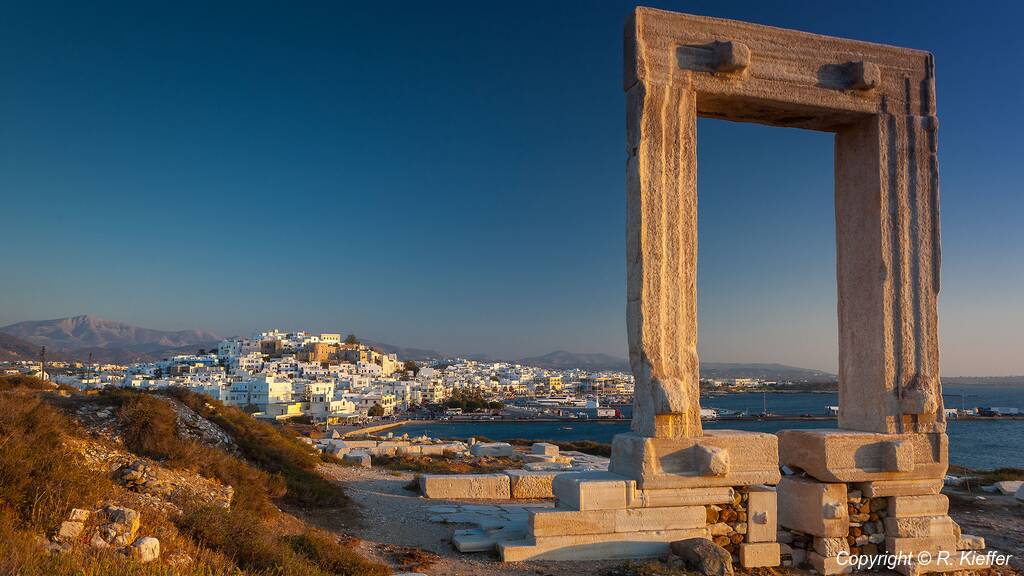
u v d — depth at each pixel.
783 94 12.58
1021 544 14.75
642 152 11.87
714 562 10.80
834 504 12.24
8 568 7.40
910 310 12.86
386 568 10.90
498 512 16.53
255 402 127.62
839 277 13.86
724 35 12.46
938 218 13.12
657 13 12.19
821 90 12.81
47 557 8.12
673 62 12.14
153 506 11.01
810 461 12.56
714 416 134.62
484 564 11.50
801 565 12.48
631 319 12.11
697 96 12.37
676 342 11.86
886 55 13.30
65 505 9.47
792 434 13.04
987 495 20.89
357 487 19.59
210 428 17.72
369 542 13.17
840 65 13.00
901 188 13.03
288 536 11.84
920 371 12.79
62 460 10.60
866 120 13.38
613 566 11.16
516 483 19.41
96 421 14.18
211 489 13.10
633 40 12.05
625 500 11.55
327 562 10.78
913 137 13.20
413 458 28.69
